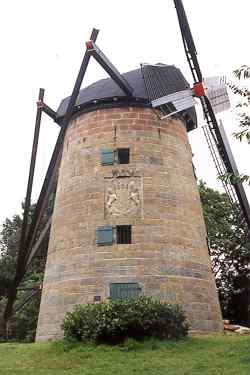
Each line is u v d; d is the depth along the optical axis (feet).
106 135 75.20
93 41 67.26
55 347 54.75
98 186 72.13
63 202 75.05
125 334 54.65
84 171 74.23
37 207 76.64
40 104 77.97
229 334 66.69
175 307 58.34
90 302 65.00
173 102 75.61
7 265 121.80
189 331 64.39
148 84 76.69
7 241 138.92
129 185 71.36
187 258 69.36
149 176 72.02
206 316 67.41
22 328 117.80
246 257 117.91
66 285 68.03
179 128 79.20
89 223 70.18
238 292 118.11
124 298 61.82
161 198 71.20
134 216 69.46
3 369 47.39
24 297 111.45
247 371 43.01
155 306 56.39
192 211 74.13
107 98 76.43
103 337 54.65
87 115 78.13
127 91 74.38
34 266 120.26
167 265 67.21
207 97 76.64
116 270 66.28
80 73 69.92
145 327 54.54
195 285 68.33
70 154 77.77
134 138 74.33
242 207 77.92
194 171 81.66
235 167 78.28
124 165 72.64
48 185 75.36
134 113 76.02
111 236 68.28
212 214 120.37
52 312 67.87
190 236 71.46
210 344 54.85
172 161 75.00
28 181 78.48
